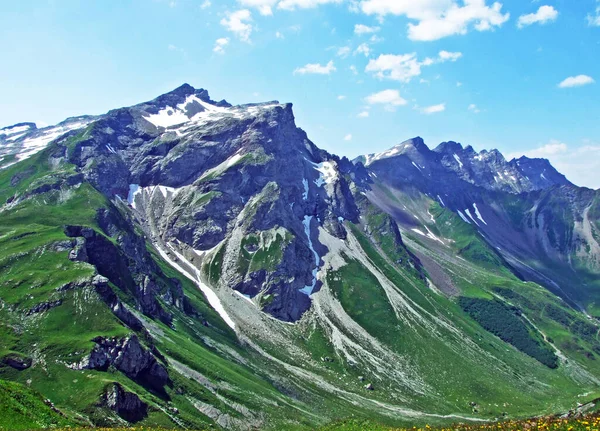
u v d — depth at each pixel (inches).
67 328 5920.3
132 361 5856.3
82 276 6653.5
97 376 5241.1
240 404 6673.2
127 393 5147.6
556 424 2301.9
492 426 2539.4
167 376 6284.5
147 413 5255.9
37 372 5147.6
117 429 3056.1
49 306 6102.4
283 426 6505.9
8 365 5118.1
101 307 6309.1
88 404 4820.4
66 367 5310.0
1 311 5876.0
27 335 5629.9
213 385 6806.1
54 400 4859.7
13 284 6407.5
